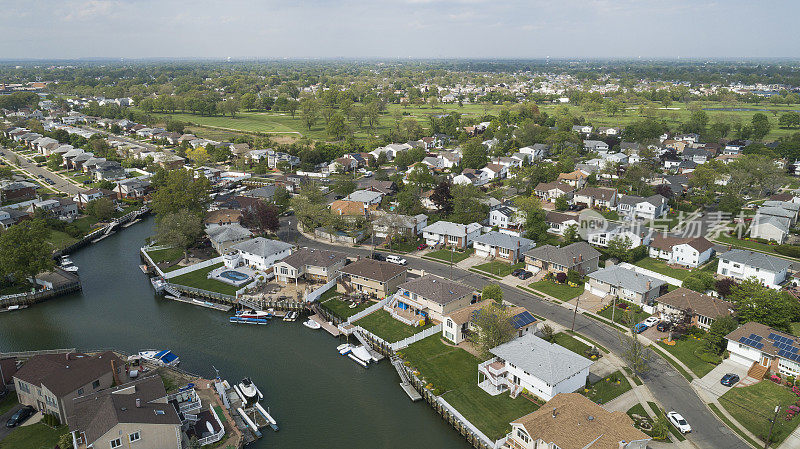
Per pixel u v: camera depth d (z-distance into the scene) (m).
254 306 91.69
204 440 57.50
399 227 119.44
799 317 80.56
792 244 114.00
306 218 128.12
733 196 135.38
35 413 63.00
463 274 103.06
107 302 96.81
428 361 74.12
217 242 115.38
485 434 58.84
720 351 73.38
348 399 68.50
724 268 99.31
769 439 55.12
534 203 126.19
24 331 86.31
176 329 86.88
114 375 64.75
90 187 173.00
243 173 196.00
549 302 90.44
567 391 63.75
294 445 59.94
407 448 59.66
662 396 64.31
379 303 91.06
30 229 100.50
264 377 73.25
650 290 88.75
